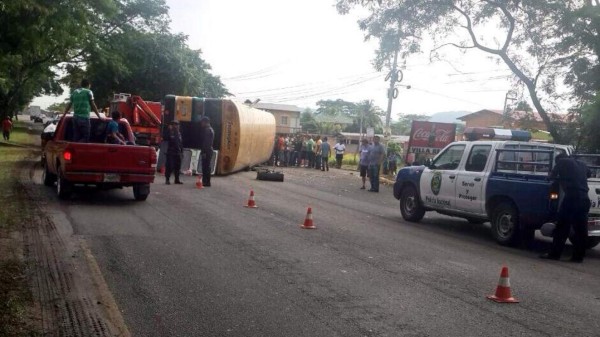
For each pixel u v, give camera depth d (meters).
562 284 8.05
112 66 39.50
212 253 8.74
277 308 6.29
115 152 13.05
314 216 13.43
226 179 21.97
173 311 6.08
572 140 21.12
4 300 6.09
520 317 6.35
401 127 87.50
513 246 11.09
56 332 5.37
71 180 12.89
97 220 10.99
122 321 5.73
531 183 10.46
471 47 22.88
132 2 42.78
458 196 12.27
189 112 22.56
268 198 16.41
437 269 8.49
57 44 21.84
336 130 78.88
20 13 17.14
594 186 10.36
